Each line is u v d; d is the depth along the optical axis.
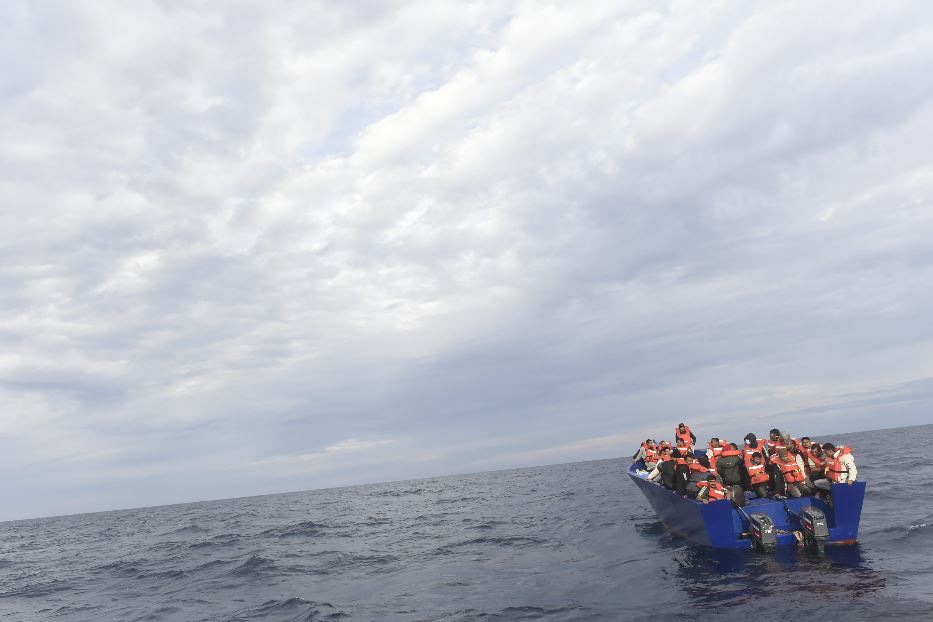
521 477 80.19
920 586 10.25
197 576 20.44
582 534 20.64
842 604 9.75
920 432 84.38
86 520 99.19
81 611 17.22
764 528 12.87
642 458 22.56
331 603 14.32
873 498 20.61
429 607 13.12
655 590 12.26
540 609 12.05
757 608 10.11
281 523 39.38
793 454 14.18
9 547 47.22
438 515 34.28
